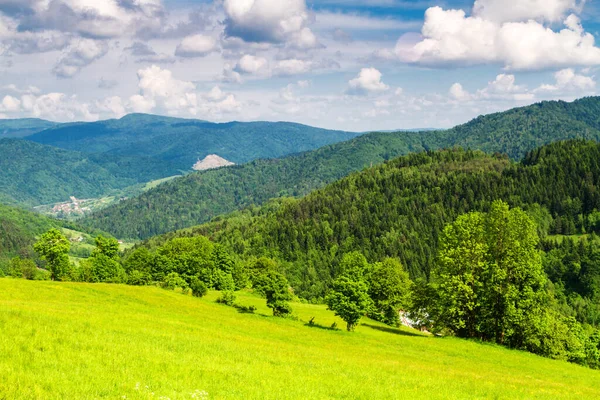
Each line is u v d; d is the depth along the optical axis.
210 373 26.64
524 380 44.22
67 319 36.72
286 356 40.03
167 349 32.62
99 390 19.91
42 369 21.94
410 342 68.00
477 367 52.00
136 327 41.09
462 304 72.06
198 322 60.41
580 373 56.97
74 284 76.88
